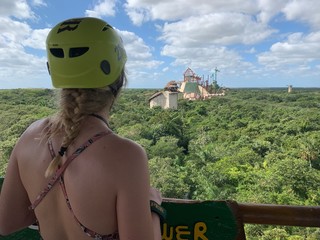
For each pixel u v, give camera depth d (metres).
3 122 14.59
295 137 45.31
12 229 1.20
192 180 34.06
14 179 1.15
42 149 1.07
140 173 0.98
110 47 1.06
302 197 32.84
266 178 35.12
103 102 1.06
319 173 35.47
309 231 22.09
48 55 1.08
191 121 59.62
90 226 0.98
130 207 0.96
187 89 85.44
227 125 56.88
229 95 83.88
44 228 1.05
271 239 21.38
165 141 43.88
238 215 1.67
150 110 56.94
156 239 1.05
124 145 0.99
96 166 0.97
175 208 1.70
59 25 1.07
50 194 1.02
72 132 1.01
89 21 1.06
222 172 37.78
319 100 65.69
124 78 1.16
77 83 1.04
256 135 49.41
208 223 1.68
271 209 1.65
